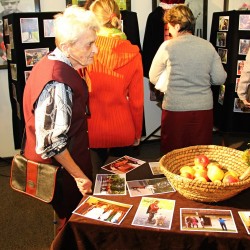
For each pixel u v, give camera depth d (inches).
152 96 146.4
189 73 83.8
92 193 52.2
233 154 57.6
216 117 145.4
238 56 129.3
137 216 45.1
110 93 68.4
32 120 53.4
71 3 128.3
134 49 69.3
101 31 66.7
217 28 137.6
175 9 83.6
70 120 49.3
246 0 154.8
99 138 71.2
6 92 134.0
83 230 44.1
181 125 87.7
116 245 44.3
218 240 41.0
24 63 110.3
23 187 57.2
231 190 44.9
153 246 43.1
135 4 138.9
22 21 106.9
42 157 50.3
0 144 138.9
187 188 46.1
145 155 145.5
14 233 92.4
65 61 51.3
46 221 97.8
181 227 42.5
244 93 106.9
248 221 43.7
